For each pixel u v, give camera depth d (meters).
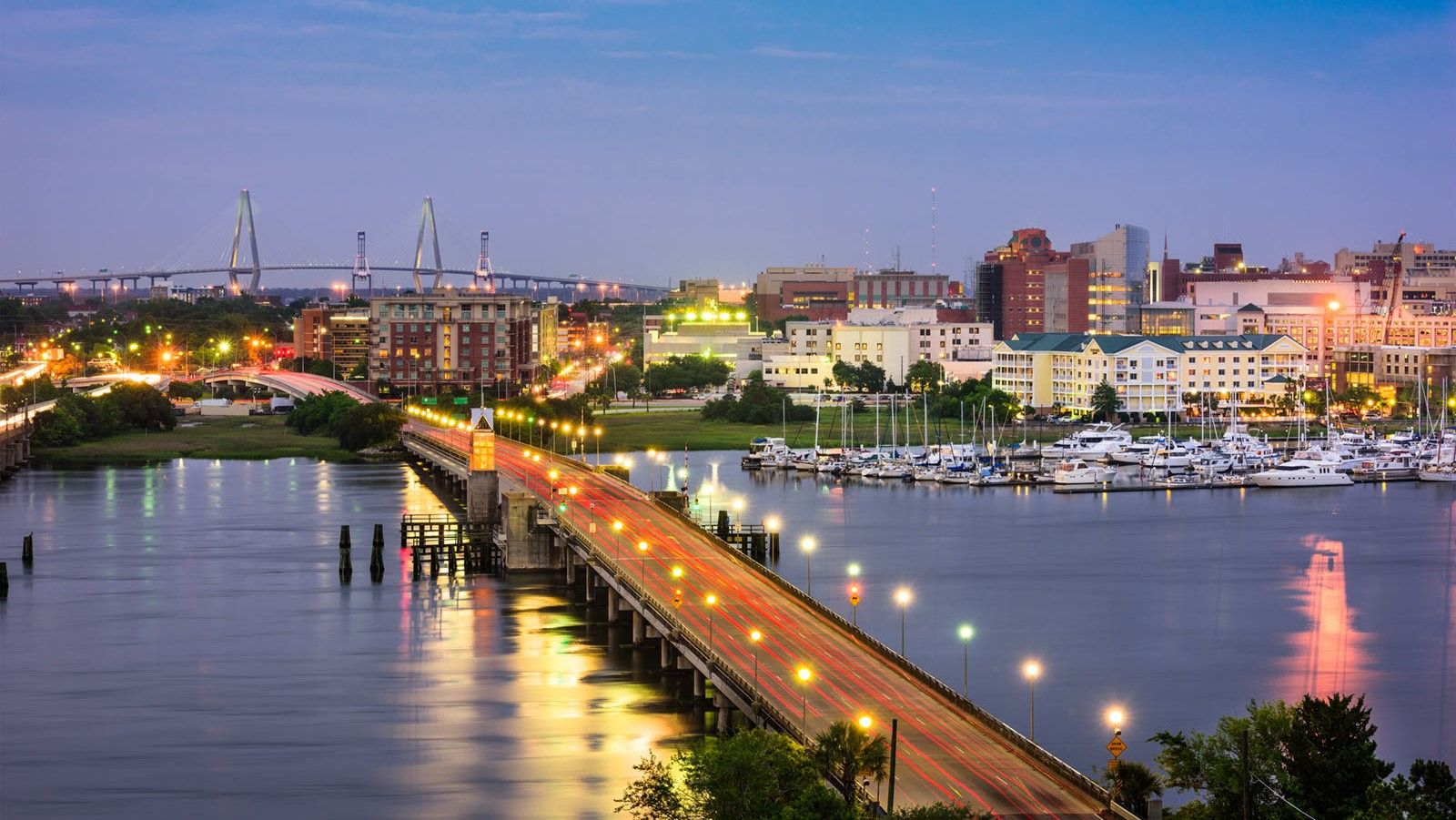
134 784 163.50
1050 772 141.50
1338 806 133.88
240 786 162.12
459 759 168.25
